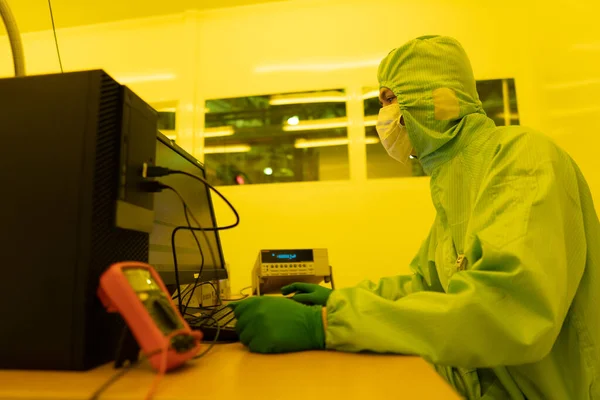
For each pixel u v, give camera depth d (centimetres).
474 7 242
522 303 60
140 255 62
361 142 236
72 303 47
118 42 276
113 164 53
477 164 87
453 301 58
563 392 77
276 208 235
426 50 100
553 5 206
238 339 71
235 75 258
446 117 94
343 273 222
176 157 109
